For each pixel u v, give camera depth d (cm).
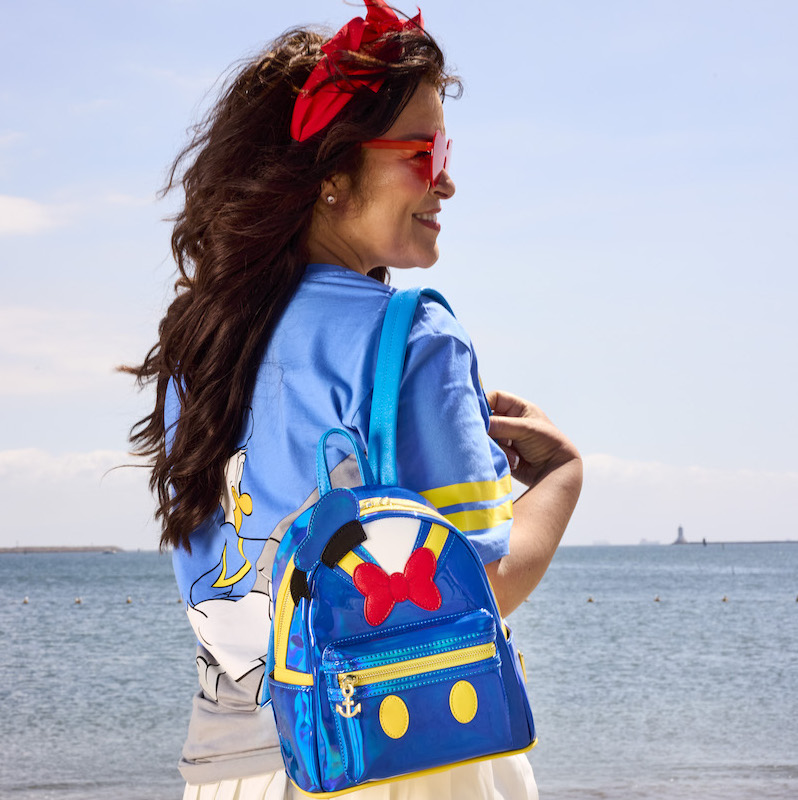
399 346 125
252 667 132
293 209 137
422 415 125
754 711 2016
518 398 164
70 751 1606
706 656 3077
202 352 140
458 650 109
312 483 128
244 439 134
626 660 2995
